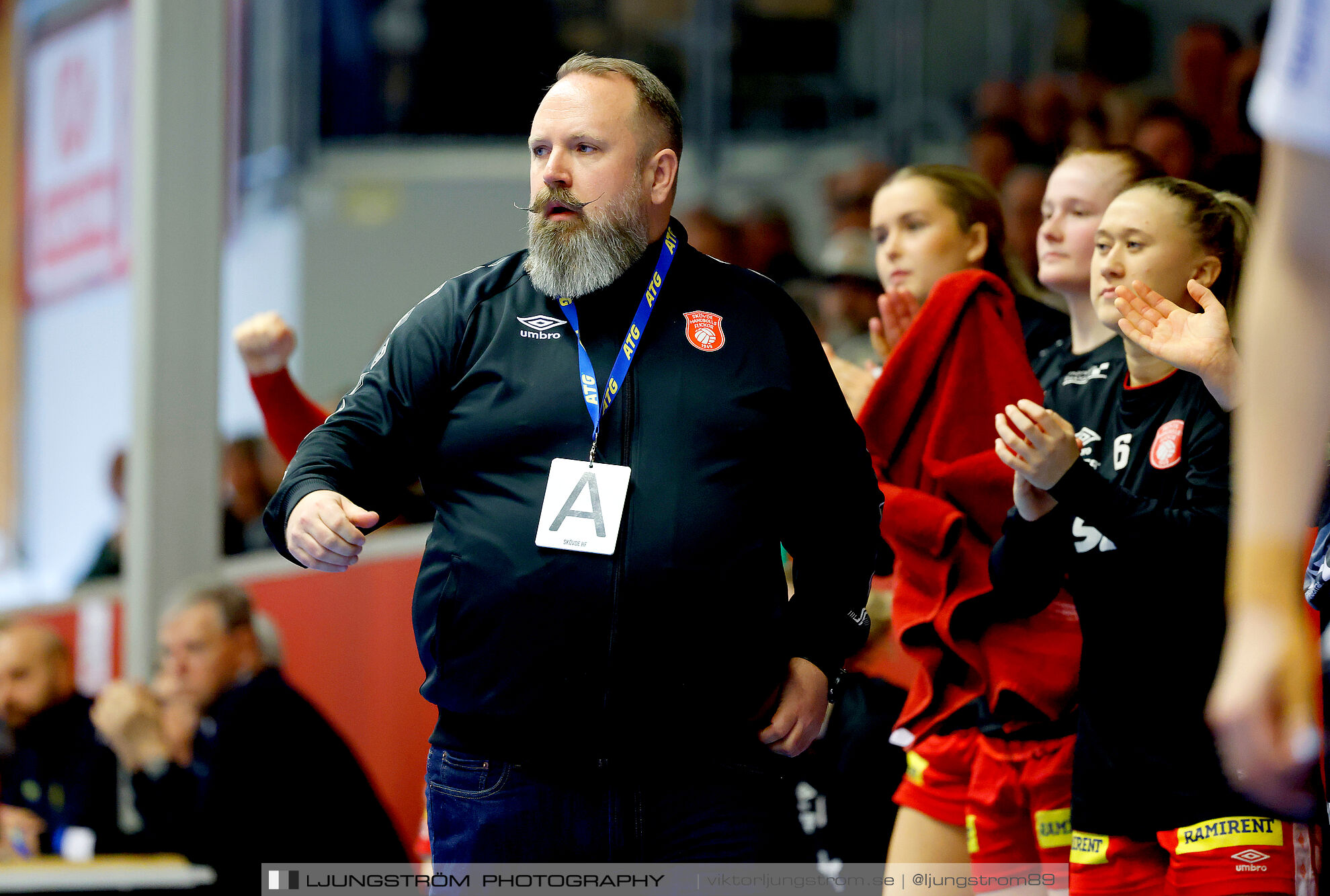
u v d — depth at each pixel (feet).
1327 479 24.66
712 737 28.04
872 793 43.75
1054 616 35.58
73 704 71.05
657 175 30.32
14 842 66.69
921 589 36.63
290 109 117.60
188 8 67.10
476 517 28.43
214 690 58.29
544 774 27.73
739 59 110.01
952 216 42.14
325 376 117.60
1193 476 30.83
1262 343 12.09
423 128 117.80
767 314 30.22
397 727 70.38
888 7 106.42
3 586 132.57
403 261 117.70
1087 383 35.17
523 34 116.57
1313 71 11.93
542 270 29.48
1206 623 30.14
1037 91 89.15
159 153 67.00
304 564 27.50
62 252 131.34
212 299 67.62
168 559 66.80
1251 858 29.40
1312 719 12.44
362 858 50.62
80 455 129.90
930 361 37.06
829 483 30.76
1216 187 57.00
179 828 54.39
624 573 27.53
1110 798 31.53
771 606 28.86
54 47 131.75
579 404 28.68
